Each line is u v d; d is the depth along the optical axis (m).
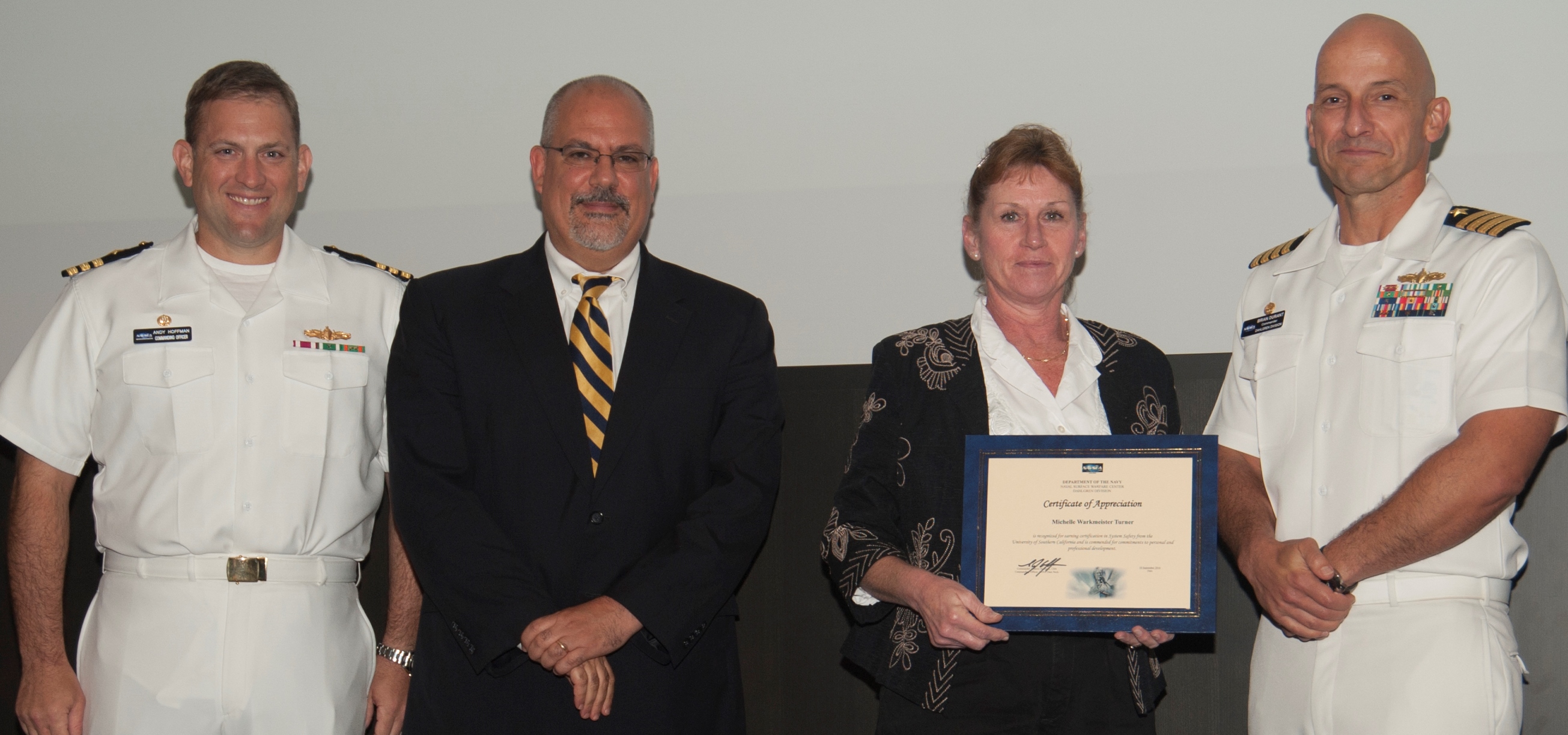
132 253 2.32
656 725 2.04
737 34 2.69
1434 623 1.89
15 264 2.89
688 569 2.02
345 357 2.30
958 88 2.60
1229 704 2.47
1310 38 2.46
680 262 2.71
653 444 2.13
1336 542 1.92
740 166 2.69
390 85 2.81
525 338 2.15
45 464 2.21
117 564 2.20
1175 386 2.48
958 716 1.92
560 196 2.21
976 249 2.14
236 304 2.25
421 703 2.08
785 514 2.64
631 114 2.24
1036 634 1.94
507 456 2.10
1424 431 1.92
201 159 2.22
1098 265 2.55
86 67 2.89
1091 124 2.55
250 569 2.15
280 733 2.13
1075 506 1.90
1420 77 1.99
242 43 2.86
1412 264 2.01
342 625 2.25
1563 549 2.32
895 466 2.04
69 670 2.20
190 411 2.18
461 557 2.01
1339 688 1.94
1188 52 2.51
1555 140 2.37
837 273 2.64
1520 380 1.83
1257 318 2.21
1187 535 1.87
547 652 1.93
